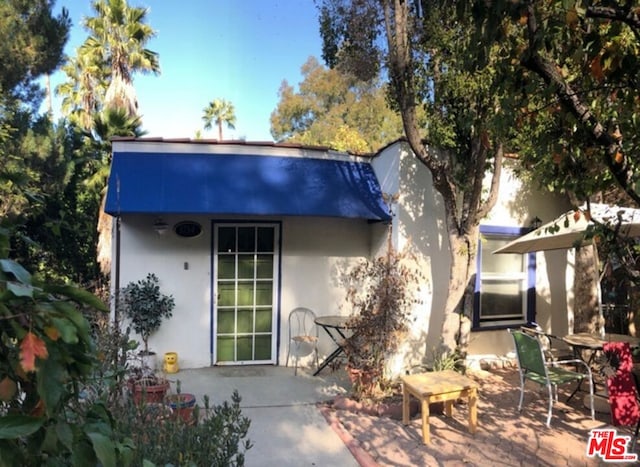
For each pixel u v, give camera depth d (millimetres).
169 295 7402
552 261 8477
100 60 18328
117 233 7062
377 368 5953
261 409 5820
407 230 7203
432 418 5559
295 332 7914
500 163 6523
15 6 11445
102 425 1469
